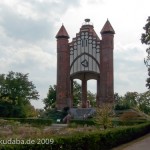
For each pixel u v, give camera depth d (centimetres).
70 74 7944
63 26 8156
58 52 8012
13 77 8744
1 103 8319
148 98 10212
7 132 2592
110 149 2569
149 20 4766
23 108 8519
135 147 2722
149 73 4847
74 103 11962
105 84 7681
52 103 11881
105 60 7756
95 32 8125
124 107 7150
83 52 7894
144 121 5038
